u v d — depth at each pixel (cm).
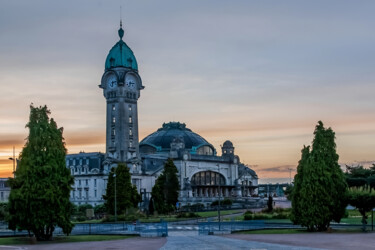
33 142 7450
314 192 8038
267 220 11462
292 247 5291
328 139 8300
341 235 7169
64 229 7425
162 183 16350
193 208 17725
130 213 14275
